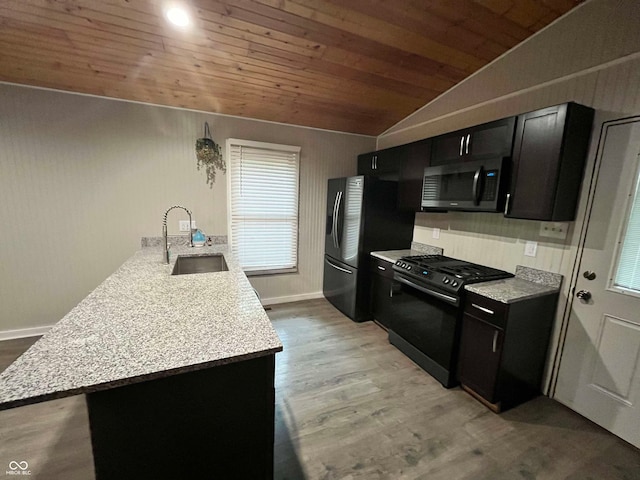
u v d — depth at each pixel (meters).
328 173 3.79
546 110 1.70
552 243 1.99
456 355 2.10
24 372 0.80
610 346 1.73
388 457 1.53
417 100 3.00
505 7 1.86
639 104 1.58
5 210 2.48
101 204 2.75
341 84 2.67
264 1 1.76
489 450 1.59
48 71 2.27
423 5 1.84
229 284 1.70
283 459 1.50
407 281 2.47
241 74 2.46
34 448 1.51
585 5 1.79
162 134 2.89
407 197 2.90
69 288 2.75
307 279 3.90
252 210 3.40
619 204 1.67
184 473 1.00
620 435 1.70
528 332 1.88
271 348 1.00
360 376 2.24
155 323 1.16
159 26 1.90
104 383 0.78
